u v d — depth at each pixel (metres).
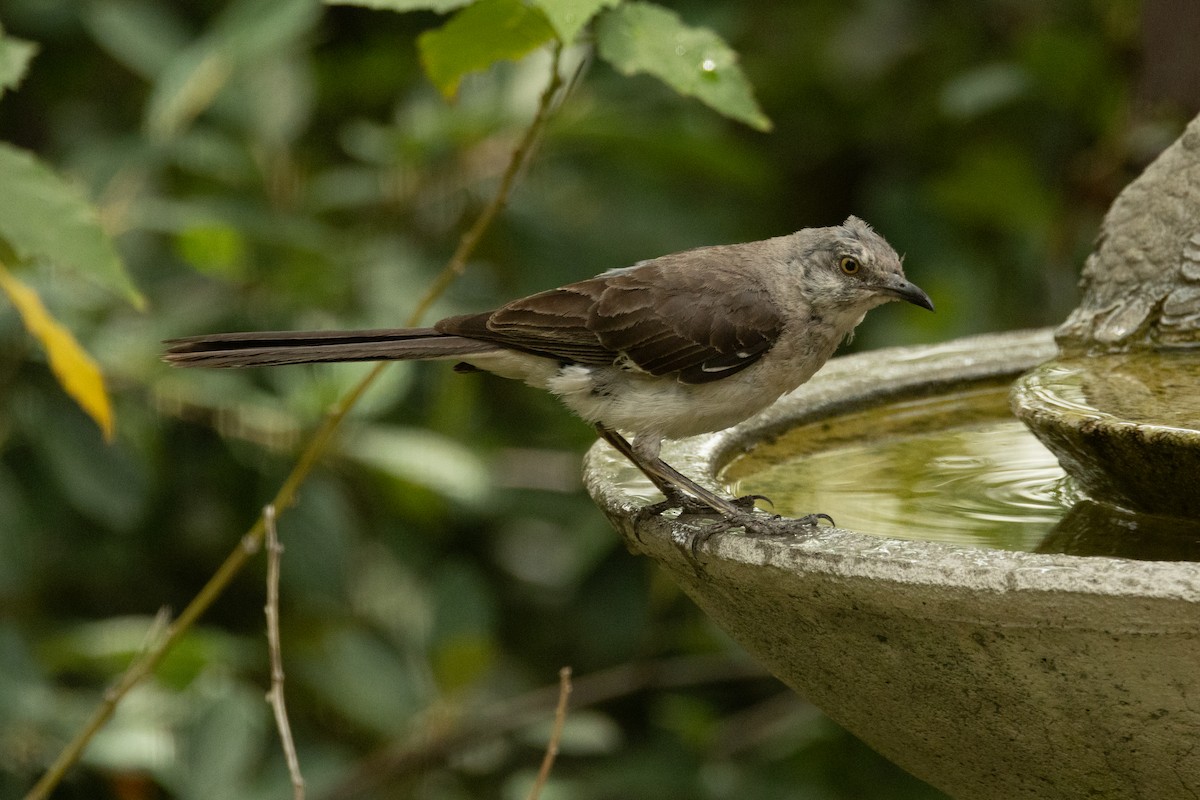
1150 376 7.19
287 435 10.91
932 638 5.26
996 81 13.13
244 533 11.23
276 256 11.22
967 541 6.70
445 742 11.10
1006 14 14.57
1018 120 14.20
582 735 11.30
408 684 11.12
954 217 13.55
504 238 12.30
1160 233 7.58
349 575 11.28
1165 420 6.54
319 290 11.11
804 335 7.67
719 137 12.91
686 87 6.98
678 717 11.45
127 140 11.24
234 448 11.00
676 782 11.25
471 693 11.55
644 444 7.43
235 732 9.80
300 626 11.58
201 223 10.69
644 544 6.54
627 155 12.66
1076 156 13.95
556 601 12.63
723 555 5.75
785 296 7.62
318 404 10.66
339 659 11.02
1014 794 5.91
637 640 11.91
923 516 7.05
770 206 14.45
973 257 13.62
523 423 12.81
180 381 10.69
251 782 10.38
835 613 5.47
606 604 11.98
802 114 14.84
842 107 14.75
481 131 11.85
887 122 14.71
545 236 12.30
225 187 11.70
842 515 7.08
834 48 14.71
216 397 10.75
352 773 11.01
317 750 10.79
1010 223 13.30
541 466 12.52
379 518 11.83
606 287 7.54
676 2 13.65
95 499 10.34
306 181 12.06
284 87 11.98
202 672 10.22
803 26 14.85
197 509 11.27
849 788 11.34
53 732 10.02
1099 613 4.80
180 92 10.55
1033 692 5.23
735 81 7.00
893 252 7.73
